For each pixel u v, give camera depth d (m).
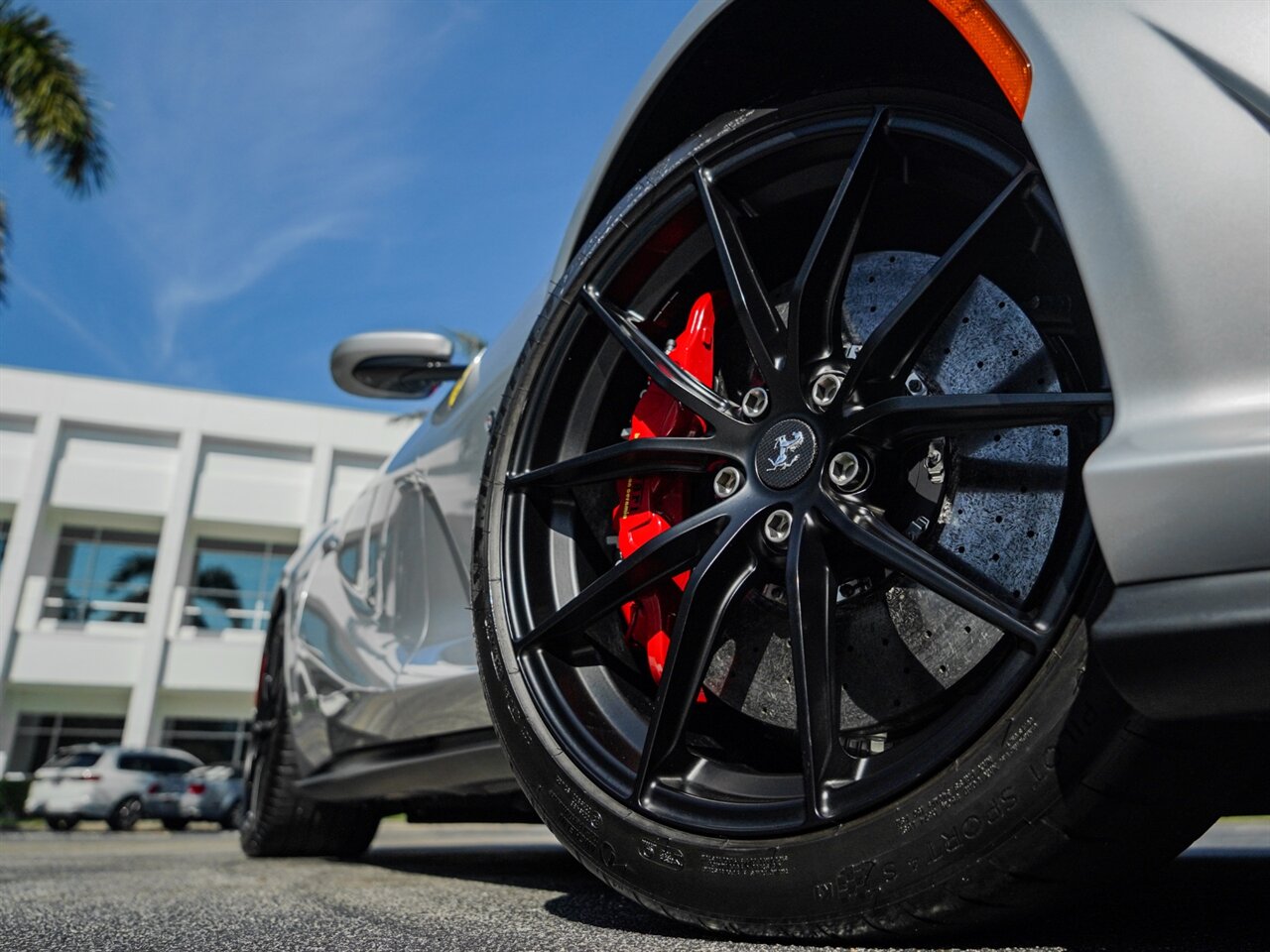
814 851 0.89
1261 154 0.70
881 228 1.15
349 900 1.46
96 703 24.78
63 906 1.40
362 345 2.29
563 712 1.15
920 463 1.04
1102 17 0.78
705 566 1.01
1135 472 0.70
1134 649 0.68
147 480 24.94
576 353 1.28
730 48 1.09
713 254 1.22
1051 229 0.84
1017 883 0.80
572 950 0.92
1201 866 1.74
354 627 2.28
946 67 0.98
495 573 1.26
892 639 1.05
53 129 14.09
